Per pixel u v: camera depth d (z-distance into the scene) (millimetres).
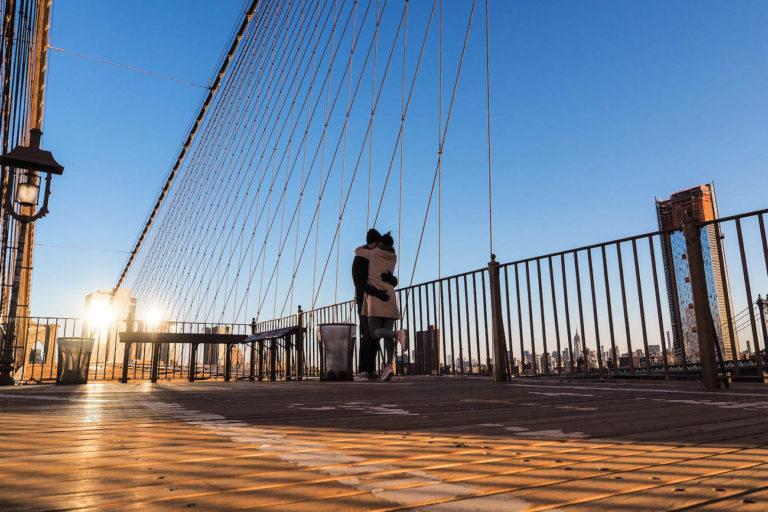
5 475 831
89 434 1305
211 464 915
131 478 811
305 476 821
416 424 1480
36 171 5660
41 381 6594
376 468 881
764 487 741
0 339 5219
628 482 775
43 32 14188
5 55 8172
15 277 5238
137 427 1450
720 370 3047
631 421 1509
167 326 8516
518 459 956
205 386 4500
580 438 1201
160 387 4363
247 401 2469
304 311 8016
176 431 1359
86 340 5520
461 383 4098
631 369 3656
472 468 878
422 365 5859
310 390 3381
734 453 1004
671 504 659
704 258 3158
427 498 693
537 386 3480
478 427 1406
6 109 8594
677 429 1331
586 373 3918
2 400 2680
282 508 653
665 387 3100
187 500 689
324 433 1306
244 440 1188
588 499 684
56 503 674
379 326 4758
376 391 3123
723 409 1819
